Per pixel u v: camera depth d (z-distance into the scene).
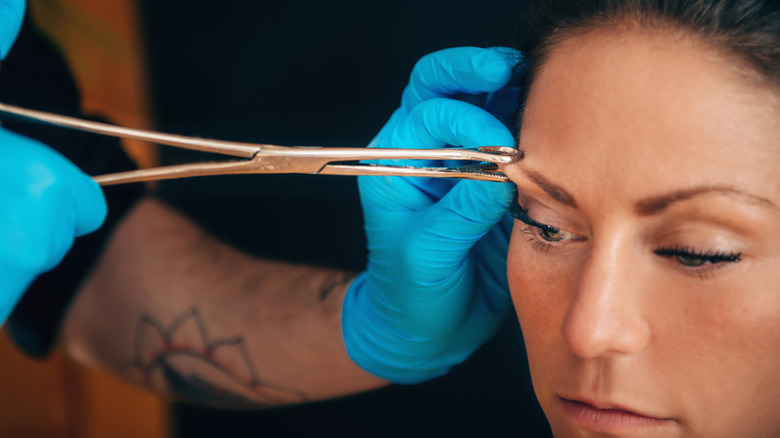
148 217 0.82
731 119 0.47
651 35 0.48
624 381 0.50
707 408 0.50
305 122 1.17
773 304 0.48
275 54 1.15
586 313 0.49
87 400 1.13
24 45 0.79
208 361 0.74
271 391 0.74
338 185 1.09
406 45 1.08
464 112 0.57
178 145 0.51
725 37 0.47
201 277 0.78
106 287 0.78
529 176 0.51
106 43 1.18
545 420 0.99
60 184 0.52
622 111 0.48
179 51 1.19
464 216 0.60
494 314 0.68
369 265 0.67
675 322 0.49
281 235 1.12
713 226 0.48
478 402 1.01
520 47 0.57
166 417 1.16
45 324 0.79
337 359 0.71
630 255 0.49
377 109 1.12
